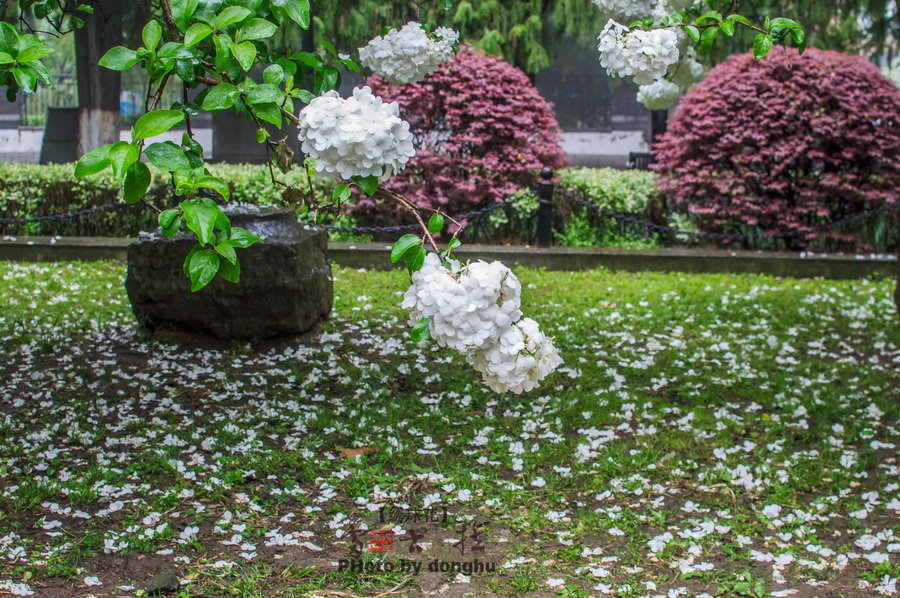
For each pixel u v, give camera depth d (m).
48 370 5.55
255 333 6.08
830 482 4.23
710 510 3.93
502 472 4.28
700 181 9.70
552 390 5.44
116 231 9.95
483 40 12.99
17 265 8.87
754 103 9.65
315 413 4.96
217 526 3.62
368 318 7.01
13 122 16.94
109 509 3.73
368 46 3.27
